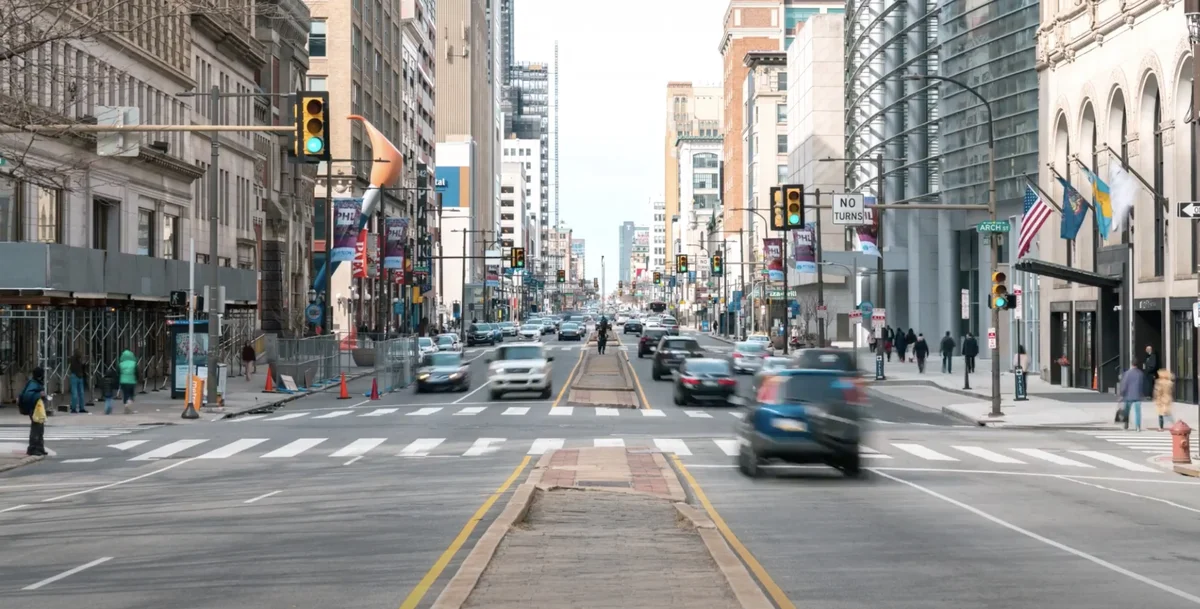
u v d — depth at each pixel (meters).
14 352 41.62
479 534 15.91
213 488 21.77
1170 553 14.78
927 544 15.35
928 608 11.43
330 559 14.11
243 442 30.80
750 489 21.39
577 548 13.96
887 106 93.31
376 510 18.42
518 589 11.47
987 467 25.72
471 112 185.62
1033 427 36.56
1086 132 53.09
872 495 20.58
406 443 30.42
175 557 14.45
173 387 45.91
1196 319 30.62
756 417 22.50
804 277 120.88
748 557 14.27
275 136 79.00
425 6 149.38
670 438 31.69
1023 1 66.25
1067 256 55.09
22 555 14.77
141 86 53.09
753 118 151.88
